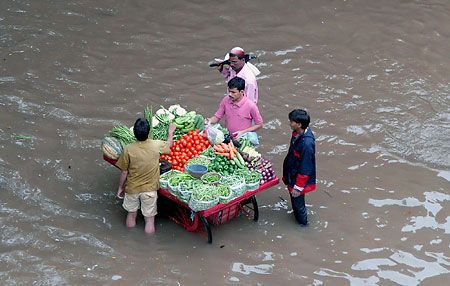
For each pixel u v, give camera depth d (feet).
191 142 30.58
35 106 37.17
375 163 34.83
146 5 49.44
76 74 40.75
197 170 28.63
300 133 28.14
